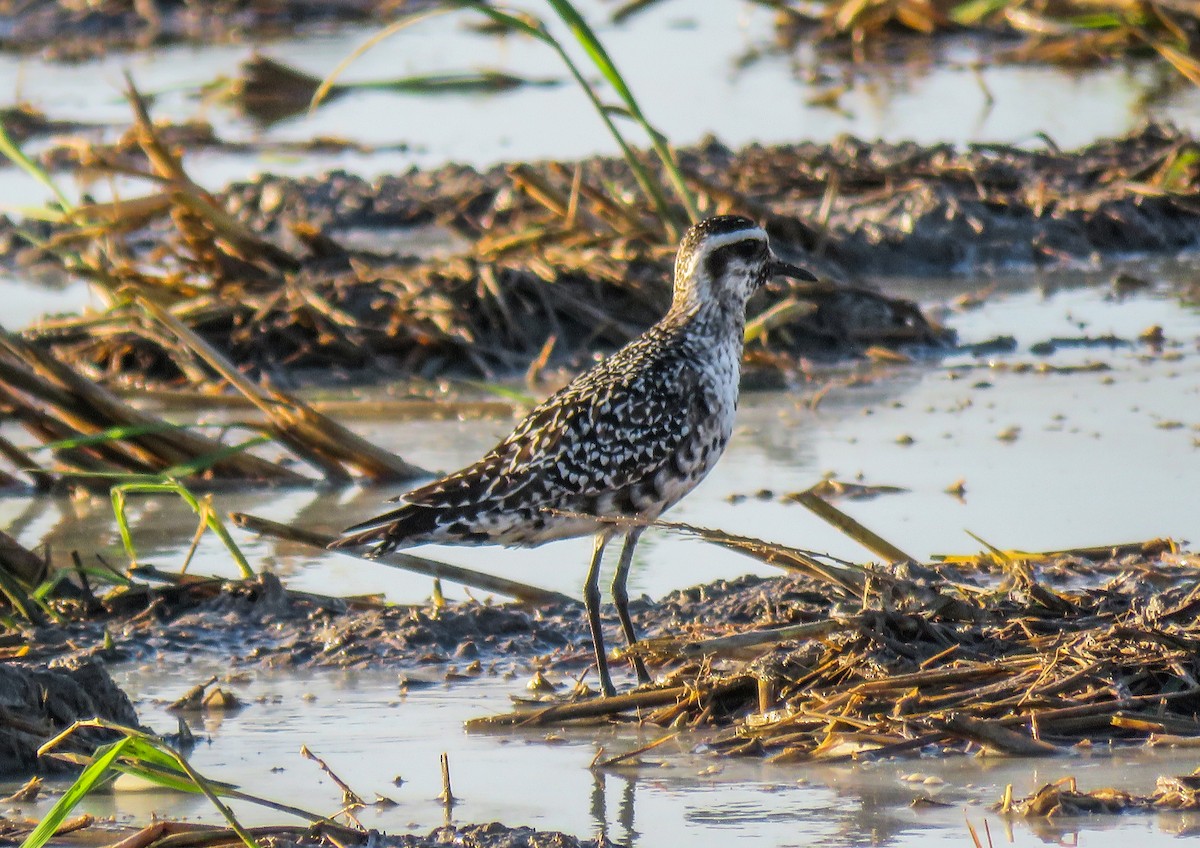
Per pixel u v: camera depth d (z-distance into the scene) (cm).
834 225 2067
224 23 3603
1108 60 3005
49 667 920
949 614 980
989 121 2614
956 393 1552
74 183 2478
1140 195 2125
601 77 3116
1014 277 1989
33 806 802
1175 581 1059
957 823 746
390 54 3312
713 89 2977
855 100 2833
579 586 1161
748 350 1659
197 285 1797
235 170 2572
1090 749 835
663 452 1031
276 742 890
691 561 1201
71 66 3291
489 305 1742
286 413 1406
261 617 1093
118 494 1142
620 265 1783
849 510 1244
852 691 886
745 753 852
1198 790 760
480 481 1011
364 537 1002
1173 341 1686
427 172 2423
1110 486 1271
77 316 1784
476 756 863
